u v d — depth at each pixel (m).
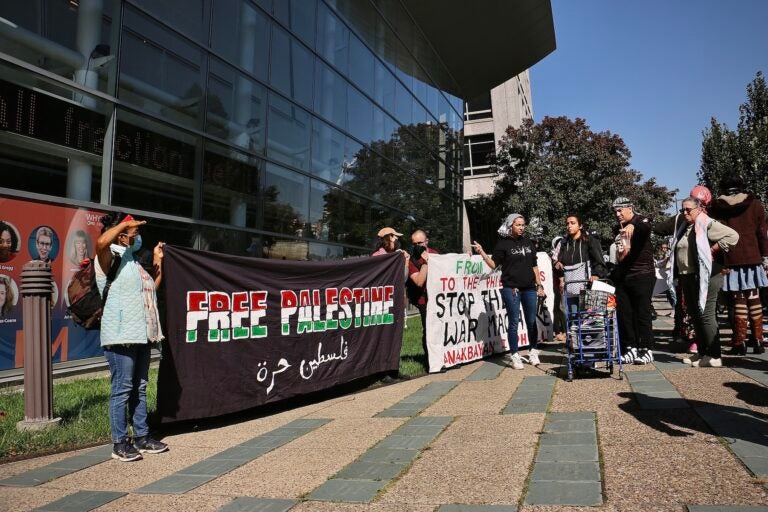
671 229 6.90
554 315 10.27
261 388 5.46
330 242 14.14
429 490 3.15
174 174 9.17
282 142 12.18
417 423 4.72
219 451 4.29
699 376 5.58
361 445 4.18
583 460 3.43
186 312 4.90
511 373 6.90
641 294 6.68
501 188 25.95
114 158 8.09
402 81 20.17
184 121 9.41
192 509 3.08
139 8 8.59
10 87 6.82
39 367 4.88
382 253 7.45
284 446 4.30
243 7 11.01
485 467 3.46
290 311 5.86
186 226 9.34
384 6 18.62
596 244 6.89
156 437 4.80
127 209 8.27
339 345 6.43
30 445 4.38
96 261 4.12
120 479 3.68
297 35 12.95
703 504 2.64
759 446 3.37
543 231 22.78
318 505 3.04
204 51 9.92
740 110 20.27
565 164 22.72
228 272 5.28
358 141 16.17
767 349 7.32
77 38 7.69
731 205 6.79
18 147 6.88
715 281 6.03
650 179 28.30
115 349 4.14
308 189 13.19
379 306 7.08
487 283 8.62
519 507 2.80
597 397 5.08
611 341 6.07
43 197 7.08
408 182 20.31
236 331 5.29
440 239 23.61
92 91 7.80
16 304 6.74
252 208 11.05
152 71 8.83
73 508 3.15
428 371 7.48
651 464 3.24
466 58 25.52
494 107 33.97
